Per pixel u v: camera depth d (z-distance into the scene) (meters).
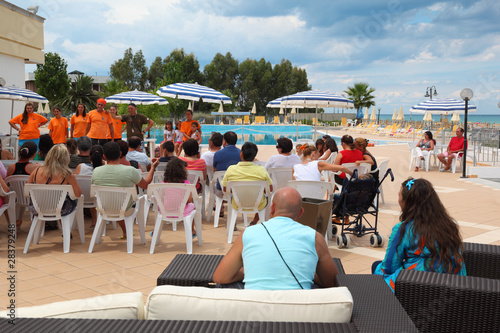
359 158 6.76
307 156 6.04
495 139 14.25
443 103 16.14
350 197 5.26
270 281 2.00
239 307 1.51
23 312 1.47
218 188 6.25
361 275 2.11
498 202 8.01
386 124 40.81
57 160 4.91
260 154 16.59
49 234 5.71
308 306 1.51
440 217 2.59
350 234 5.86
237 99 46.62
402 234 2.64
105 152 5.07
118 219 4.95
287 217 2.21
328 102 13.14
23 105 14.73
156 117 21.34
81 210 5.25
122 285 3.90
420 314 2.19
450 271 2.56
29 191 4.80
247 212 5.48
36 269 4.31
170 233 5.89
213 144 7.24
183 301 1.52
